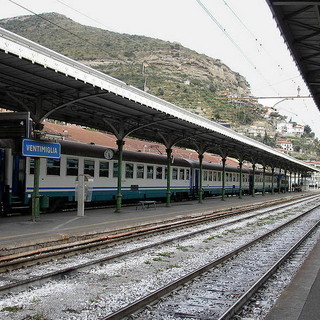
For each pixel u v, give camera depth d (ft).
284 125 585.63
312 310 19.52
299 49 33.60
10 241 33.19
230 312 19.51
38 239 34.81
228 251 38.70
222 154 110.32
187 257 35.29
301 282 25.35
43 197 56.49
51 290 23.77
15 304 21.01
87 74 37.88
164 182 90.68
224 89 532.73
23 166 55.16
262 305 21.84
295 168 230.07
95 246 37.50
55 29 497.46
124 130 63.36
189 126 69.05
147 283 25.94
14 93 43.86
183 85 442.91
